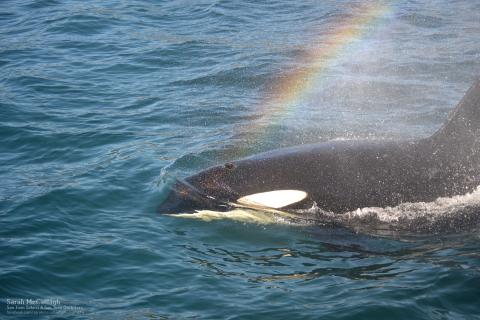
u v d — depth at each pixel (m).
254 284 33.28
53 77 66.44
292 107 58.59
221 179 41.19
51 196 42.06
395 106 58.16
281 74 67.50
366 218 38.38
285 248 36.78
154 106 59.03
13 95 61.22
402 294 31.89
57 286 33.31
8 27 84.25
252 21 87.06
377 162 39.03
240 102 60.09
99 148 50.00
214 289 32.91
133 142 50.94
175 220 39.47
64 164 47.47
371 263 34.94
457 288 32.19
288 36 80.69
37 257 35.44
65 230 38.41
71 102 59.81
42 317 30.80
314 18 88.38
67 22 84.56
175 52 74.50
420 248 36.19
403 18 88.00
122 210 40.81
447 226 37.41
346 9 92.25
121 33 81.44
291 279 33.69
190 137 52.00
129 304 31.86
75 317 30.88
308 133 52.66
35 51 74.94
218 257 35.88
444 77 65.31
